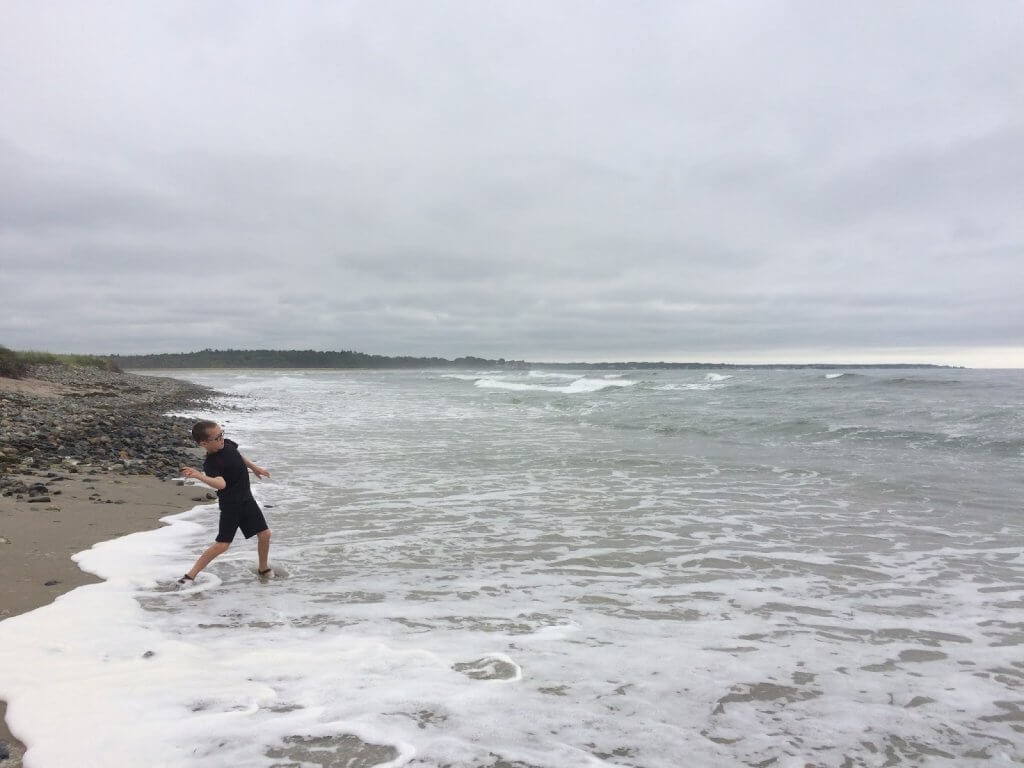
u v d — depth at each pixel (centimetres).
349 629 440
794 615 481
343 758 286
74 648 391
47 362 4750
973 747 309
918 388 2561
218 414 2470
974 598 521
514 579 561
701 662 397
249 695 339
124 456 1201
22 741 291
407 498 916
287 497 921
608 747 302
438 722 319
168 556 608
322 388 4753
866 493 947
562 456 1320
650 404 2498
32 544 609
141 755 282
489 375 7462
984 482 1006
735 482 1038
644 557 632
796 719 332
